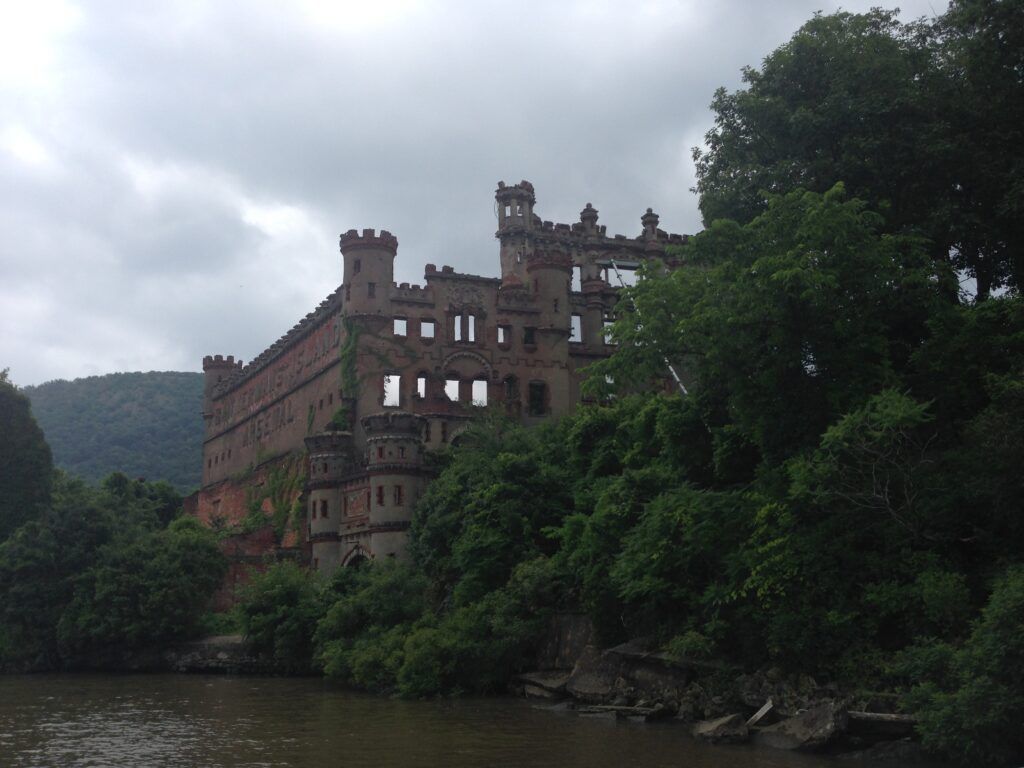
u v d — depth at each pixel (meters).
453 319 82.12
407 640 47.97
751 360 37.09
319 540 73.88
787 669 33.62
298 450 88.75
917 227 41.59
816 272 33.97
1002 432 30.44
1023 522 30.86
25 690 53.44
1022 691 25.19
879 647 31.86
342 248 81.88
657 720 36.47
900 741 28.44
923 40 46.94
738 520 37.34
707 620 37.19
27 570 69.69
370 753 30.86
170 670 65.44
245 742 33.38
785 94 46.47
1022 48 39.91
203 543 71.94
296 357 92.69
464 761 29.23
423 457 72.12
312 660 57.84
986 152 41.59
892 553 32.81
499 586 52.50
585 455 57.66
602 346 88.56
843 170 42.72
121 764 29.55
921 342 38.81
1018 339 35.12
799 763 27.83
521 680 46.25
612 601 42.62
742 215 46.53
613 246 96.62
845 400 35.69
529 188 94.50
